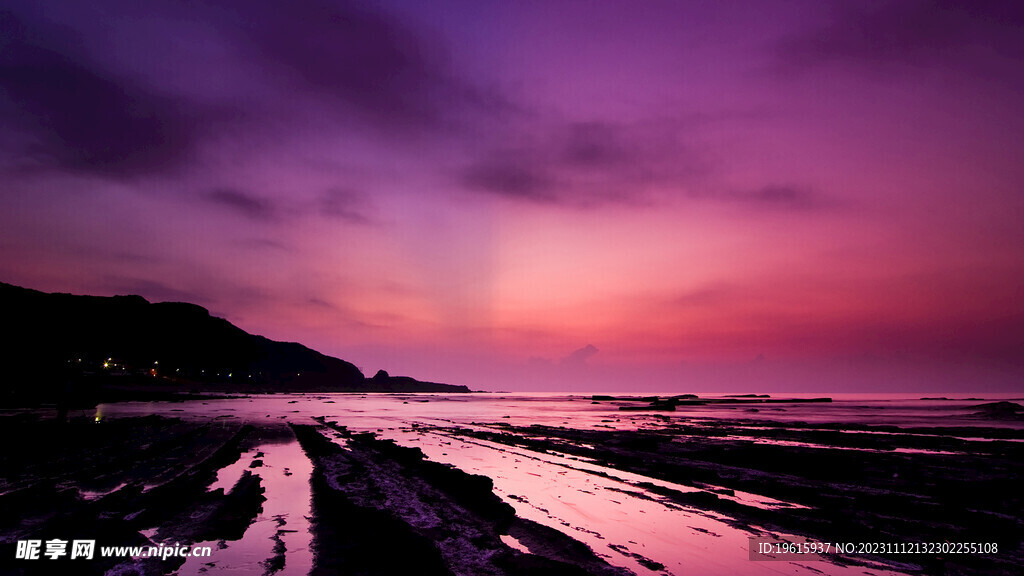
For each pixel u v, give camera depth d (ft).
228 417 140.46
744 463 58.80
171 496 36.45
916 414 227.81
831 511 35.94
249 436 85.71
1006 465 55.72
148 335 472.44
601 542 29.09
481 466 57.41
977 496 39.88
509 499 39.70
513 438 89.66
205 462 54.13
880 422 165.37
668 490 43.14
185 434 86.38
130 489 38.86
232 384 484.33
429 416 175.01
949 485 42.70
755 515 35.27
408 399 488.02
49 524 28.73
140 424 104.47
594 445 79.41
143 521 30.25
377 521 30.22
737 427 132.46
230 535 27.78
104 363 374.02
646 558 26.50
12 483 41.98
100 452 62.69
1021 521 32.42
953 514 34.47
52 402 164.35
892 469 52.54
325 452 62.95
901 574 24.58
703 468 53.67
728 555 27.12
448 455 66.74
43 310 393.09
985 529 31.37
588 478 49.85
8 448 65.67
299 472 49.29
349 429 108.27
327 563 23.44
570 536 30.01
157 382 346.95
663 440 87.20
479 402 407.03
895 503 37.40
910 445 81.92
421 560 23.73
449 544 26.81
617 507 37.58
